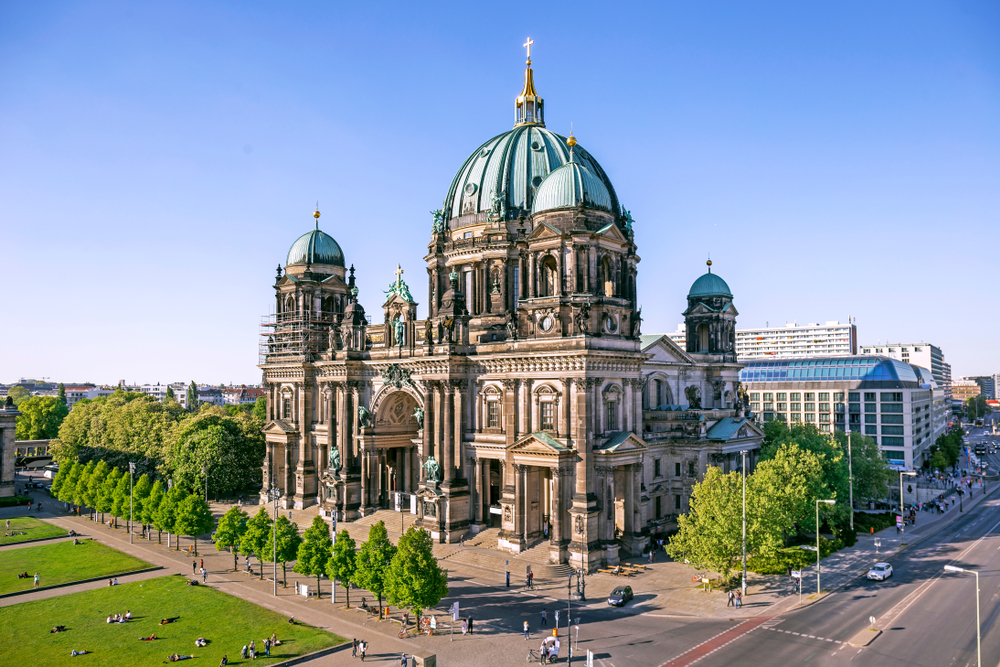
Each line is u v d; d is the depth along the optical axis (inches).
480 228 4291.3
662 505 3841.0
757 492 2952.8
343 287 5002.5
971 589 2775.6
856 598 2687.0
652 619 2472.9
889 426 6614.2
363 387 4252.0
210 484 4877.0
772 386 7440.9
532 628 2386.8
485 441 3558.1
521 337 3486.7
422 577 2299.5
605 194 3545.8
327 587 2918.3
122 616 2492.6
